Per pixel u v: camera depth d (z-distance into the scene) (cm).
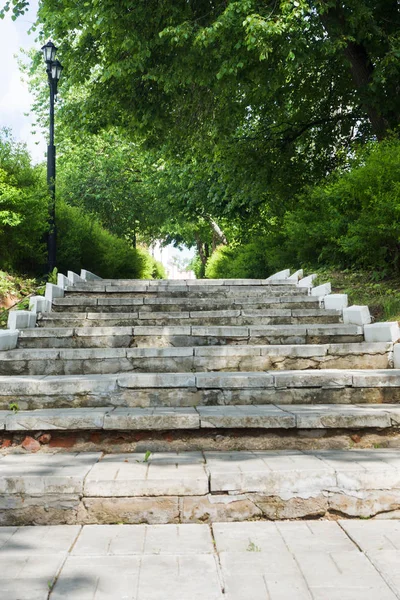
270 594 239
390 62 1103
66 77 1539
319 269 1103
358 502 343
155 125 1495
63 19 1320
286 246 1309
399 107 1205
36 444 430
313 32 1123
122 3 1162
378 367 625
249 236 1842
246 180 1577
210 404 516
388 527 322
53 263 1181
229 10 992
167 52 1241
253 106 1572
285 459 384
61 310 890
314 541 300
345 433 440
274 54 1145
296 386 520
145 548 293
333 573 258
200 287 1036
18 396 505
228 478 342
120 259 1758
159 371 618
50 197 1157
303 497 343
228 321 816
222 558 277
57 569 265
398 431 442
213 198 1814
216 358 621
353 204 954
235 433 439
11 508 339
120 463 384
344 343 653
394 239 854
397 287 864
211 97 1424
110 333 718
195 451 427
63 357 613
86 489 339
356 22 1073
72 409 488
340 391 522
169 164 2005
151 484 339
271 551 286
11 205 1052
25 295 1016
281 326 744
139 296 1004
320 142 1638
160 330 722
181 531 320
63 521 337
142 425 434
